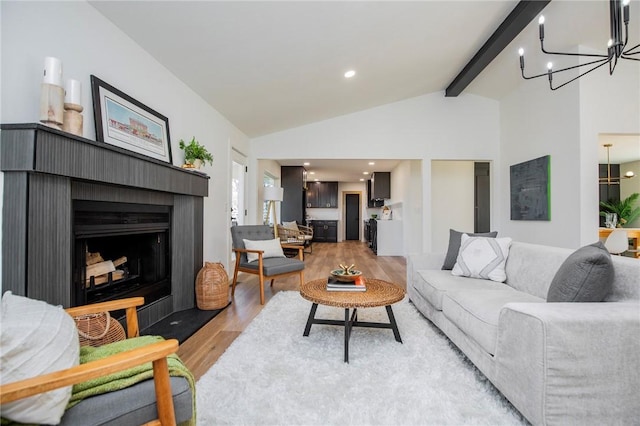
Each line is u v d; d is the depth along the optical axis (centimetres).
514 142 461
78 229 178
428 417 139
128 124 223
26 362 82
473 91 499
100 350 117
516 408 135
